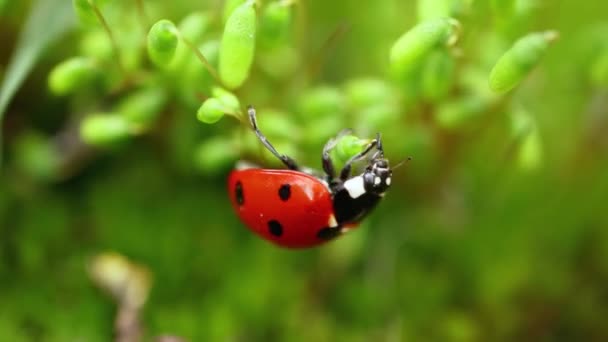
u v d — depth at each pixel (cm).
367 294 7
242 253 7
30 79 7
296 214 6
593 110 7
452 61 6
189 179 7
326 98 6
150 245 7
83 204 7
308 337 7
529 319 7
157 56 5
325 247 7
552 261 7
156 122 7
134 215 7
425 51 6
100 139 6
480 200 7
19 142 7
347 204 6
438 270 7
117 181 7
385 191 6
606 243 7
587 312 7
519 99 7
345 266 7
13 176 7
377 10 7
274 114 6
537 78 7
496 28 6
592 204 7
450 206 7
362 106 6
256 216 6
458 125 6
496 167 7
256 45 6
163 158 7
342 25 7
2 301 6
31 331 6
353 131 6
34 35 6
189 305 7
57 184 7
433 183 7
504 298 7
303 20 7
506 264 7
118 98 7
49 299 6
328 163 6
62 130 7
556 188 7
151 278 7
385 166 6
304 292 7
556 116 7
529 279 7
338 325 7
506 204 7
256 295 7
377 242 7
